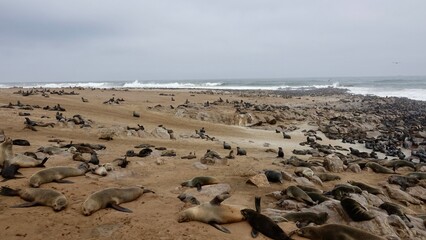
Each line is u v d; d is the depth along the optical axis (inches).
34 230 260.7
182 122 1022.4
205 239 257.4
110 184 381.1
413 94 2578.7
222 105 1354.6
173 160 540.7
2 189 325.7
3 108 903.7
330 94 2472.9
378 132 1074.7
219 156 584.4
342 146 892.0
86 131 743.1
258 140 890.1
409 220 355.9
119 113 1045.8
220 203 308.8
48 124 743.7
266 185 434.6
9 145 414.3
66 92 1622.8
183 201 340.5
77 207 305.1
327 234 269.7
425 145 893.2
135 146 646.5
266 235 273.4
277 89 3171.8
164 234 261.9
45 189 315.3
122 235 259.0
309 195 390.0
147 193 359.6
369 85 3838.6
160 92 2028.8
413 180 517.0
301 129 1111.6
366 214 314.8
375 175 563.8
